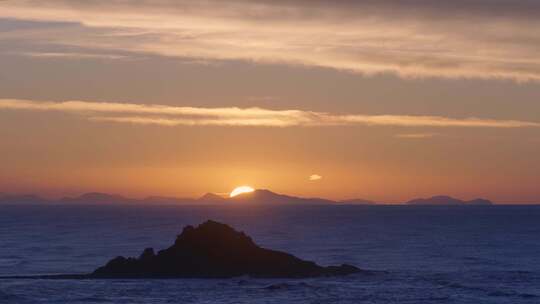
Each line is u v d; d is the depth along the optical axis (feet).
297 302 271.08
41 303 267.18
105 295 287.89
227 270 359.05
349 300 276.41
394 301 274.57
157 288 310.04
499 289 308.60
